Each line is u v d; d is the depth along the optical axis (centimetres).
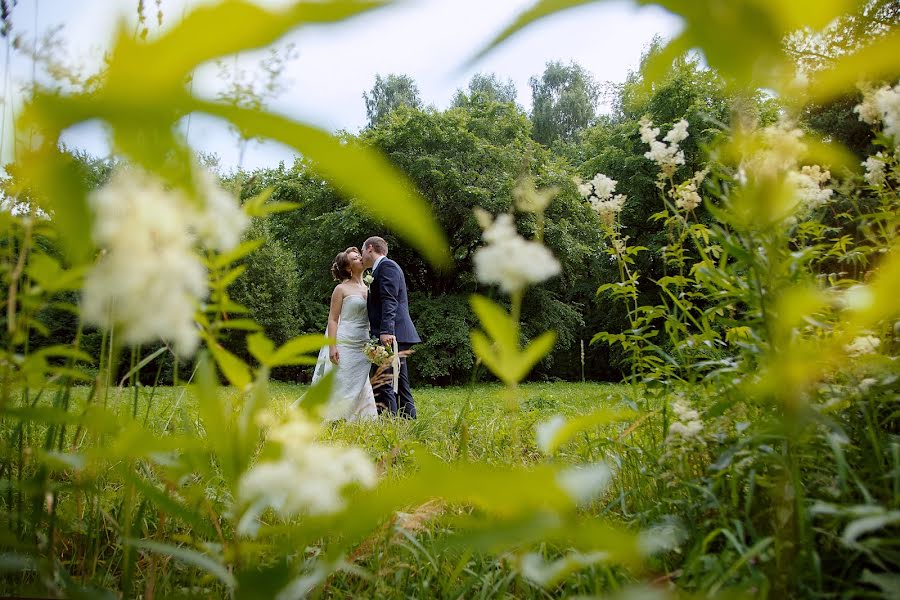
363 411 625
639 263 2536
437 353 2438
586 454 256
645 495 206
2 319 92
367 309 657
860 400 153
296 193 2605
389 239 2488
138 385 133
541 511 48
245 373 83
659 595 60
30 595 108
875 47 33
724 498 176
